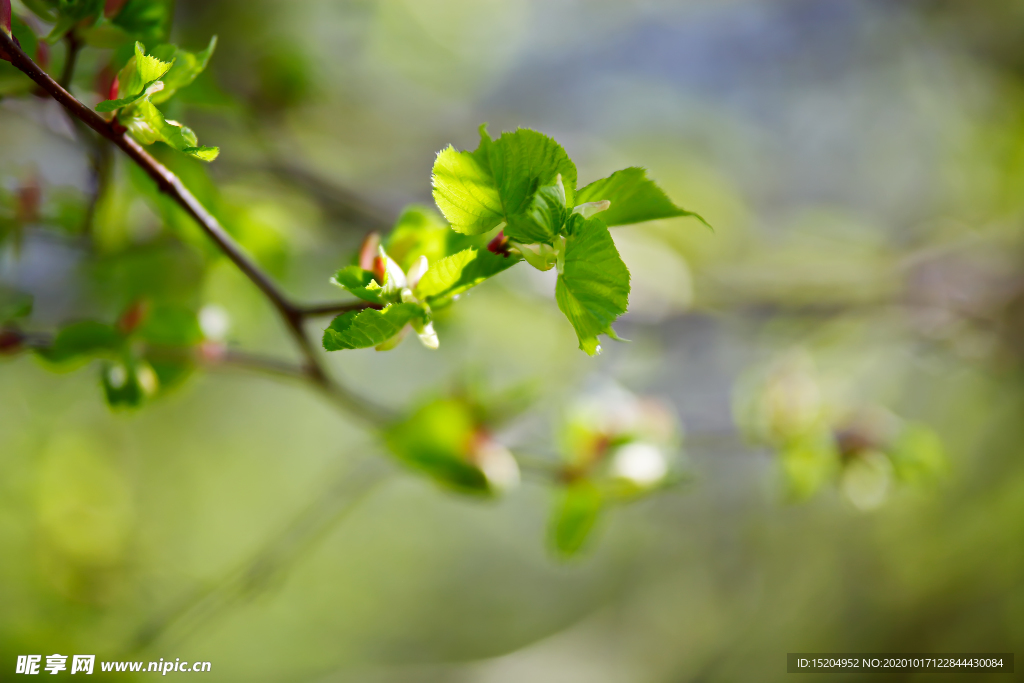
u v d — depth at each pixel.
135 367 0.75
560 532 0.85
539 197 0.66
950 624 1.95
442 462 0.79
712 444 0.98
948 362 1.72
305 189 1.11
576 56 2.17
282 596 2.56
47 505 1.55
